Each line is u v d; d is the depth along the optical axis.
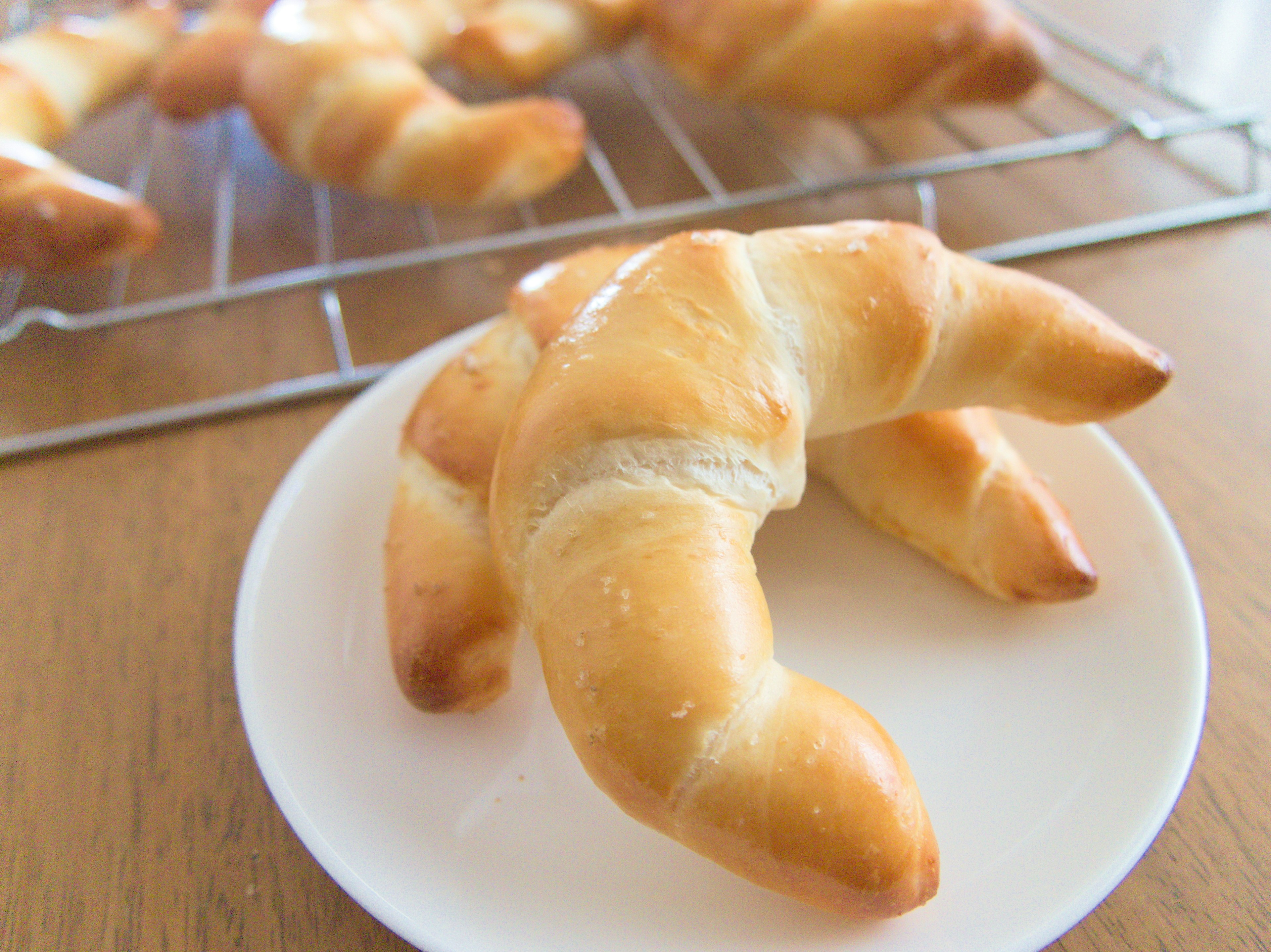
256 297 0.26
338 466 0.20
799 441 0.16
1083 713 0.17
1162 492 0.22
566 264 0.20
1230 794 0.17
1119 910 0.16
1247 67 0.35
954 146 0.33
